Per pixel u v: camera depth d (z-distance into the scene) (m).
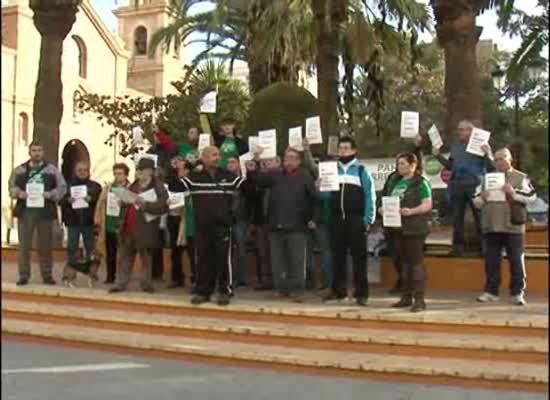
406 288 8.08
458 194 9.60
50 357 7.64
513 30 14.57
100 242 10.14
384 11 16.44
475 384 6.38
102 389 6.39
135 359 7.57
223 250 8.45
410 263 7.97
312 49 17.41
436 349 6.90
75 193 10.01
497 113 14.35
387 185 8.39
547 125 8.57
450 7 10.41
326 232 8.95
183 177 9.09
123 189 9.69
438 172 10.54
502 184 8.27
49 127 13.12
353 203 8.30
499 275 8.59
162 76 37.09
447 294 9.16
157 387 6.47
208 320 8.20
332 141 11.31
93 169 32.41
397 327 7.44
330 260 8.92
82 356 7.70
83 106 24.23
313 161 9.37
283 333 7.48
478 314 7.57
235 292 9.41
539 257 9.43
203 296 8.55
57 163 13.17
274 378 6.77
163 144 11.20
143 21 38.00
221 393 6.28
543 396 6.07
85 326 8.57
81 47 32.28
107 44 33.59
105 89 33.53
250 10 15.87
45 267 10.04
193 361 7.42
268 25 16.14
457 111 10.44
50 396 6.16
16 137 28.55
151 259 9.89
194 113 18.83
